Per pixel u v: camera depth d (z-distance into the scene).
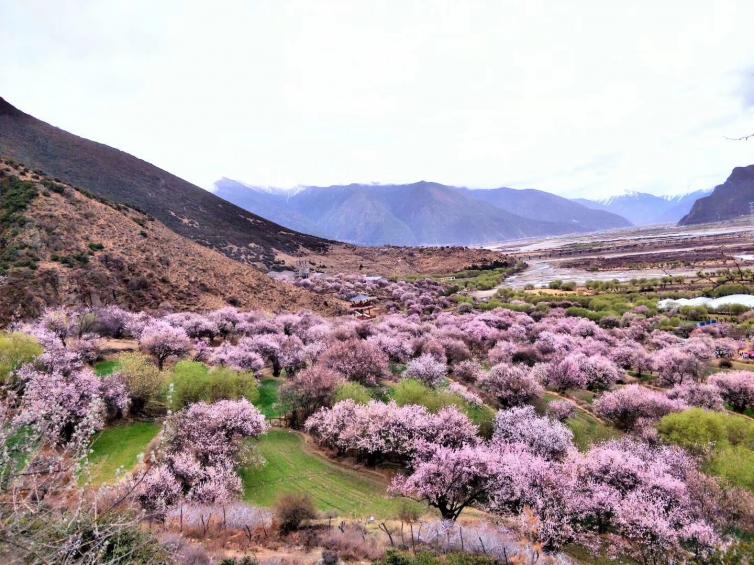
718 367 62.94
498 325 83.38
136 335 54.16
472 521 23.77
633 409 40.88
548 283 162.75
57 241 69.69
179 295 74.62
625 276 171.38
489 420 38.16
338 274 161.75
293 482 28.83
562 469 27.56
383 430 31.36
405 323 75.31
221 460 27.03
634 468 26.59
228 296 81.75
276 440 34.88
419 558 16.94
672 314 96.94
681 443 33.53
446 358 55.50
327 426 33.28
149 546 10.11
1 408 7.16
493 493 24.66
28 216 71.38
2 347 33.53
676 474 28.03
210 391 35.94
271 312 80.94
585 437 38.56
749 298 102.38
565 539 22.00
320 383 38.66
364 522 22.52
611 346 68.69
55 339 42.69
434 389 43.12
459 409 36.88
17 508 6.00
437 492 23.59
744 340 76.19
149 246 83.44
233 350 48.19
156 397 36.62
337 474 30.31
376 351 48.97
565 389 51.31
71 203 81.88
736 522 24.56
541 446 31.53
